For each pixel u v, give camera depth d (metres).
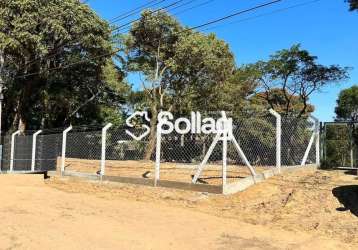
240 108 30.06
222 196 12.00
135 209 11.23
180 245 8.00
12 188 15.40
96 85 34.06
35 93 32.62
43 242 7.88
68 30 28.72
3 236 8.20
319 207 10.42
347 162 14.78
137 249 7.64
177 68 27.31
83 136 19.41
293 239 8.59
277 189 12.09
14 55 29.77
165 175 15.15
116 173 16.34
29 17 27.03
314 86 30.14
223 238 8.57
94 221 9.66
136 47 28.12
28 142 22.58
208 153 13.22
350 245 8.26
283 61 30.30
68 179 17.11
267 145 14.75
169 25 26.97
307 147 14.80
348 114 42.12
